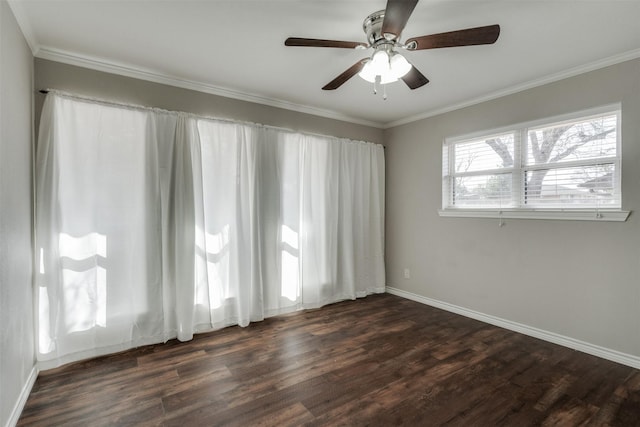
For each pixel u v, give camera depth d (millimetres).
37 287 2268
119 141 2609
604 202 2609
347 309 3754
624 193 2475
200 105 3070
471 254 3502
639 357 2398
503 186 3270
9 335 1701
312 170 3830
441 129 3805
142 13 1980
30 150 2213
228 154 3154
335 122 4055
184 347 2705
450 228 3713
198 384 2152
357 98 3459
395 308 3799
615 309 2518
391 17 1625
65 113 2414
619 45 2338
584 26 2102
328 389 2105
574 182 2779
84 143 2480
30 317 2137
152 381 2184
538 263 2965
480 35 1747
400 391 2088
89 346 2490
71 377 2221
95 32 2186
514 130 3176
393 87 3156
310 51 2455
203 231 2967
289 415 1845
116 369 2336
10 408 1706
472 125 3492
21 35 2014
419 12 1966
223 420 1801
